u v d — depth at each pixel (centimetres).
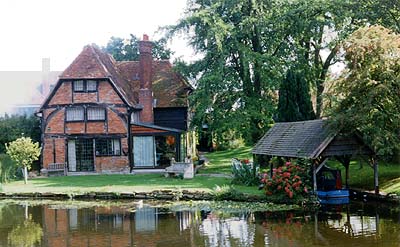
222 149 5362
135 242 1572
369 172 2614
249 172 2645
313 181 2164
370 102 2014
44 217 2067
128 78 4234
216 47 3384
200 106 3372
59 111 3606
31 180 3209
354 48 2073
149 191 2494
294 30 3459
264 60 3288
